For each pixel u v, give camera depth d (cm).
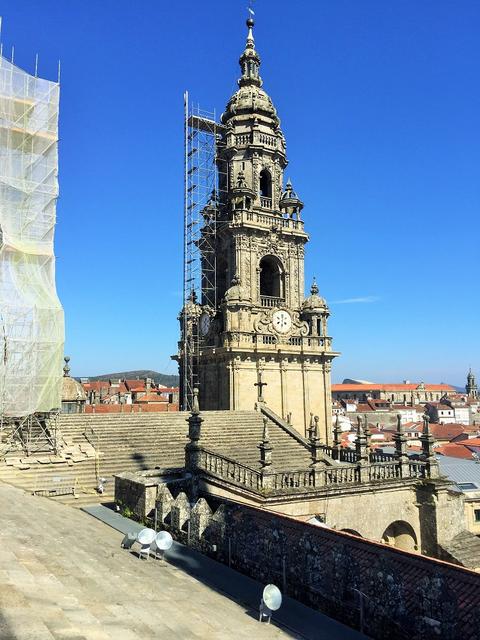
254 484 3319
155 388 15562
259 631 1205
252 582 1652
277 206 6575
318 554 1555
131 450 3775
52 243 4350
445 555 3747
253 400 5766
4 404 3697
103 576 1286
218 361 5944
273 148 6575
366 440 3825
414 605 1320
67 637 772
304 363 6072
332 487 3525
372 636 1362
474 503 5691
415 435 14562
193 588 1478
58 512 2308
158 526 2211
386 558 1427
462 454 9819
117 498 2550
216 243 6544
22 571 1109
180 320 6856
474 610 1284
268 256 6362
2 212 4069
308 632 1309
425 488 3906
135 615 1024
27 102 4269
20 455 3469
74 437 3834
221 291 6500
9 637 715
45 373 3906
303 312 6331
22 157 4206
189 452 2962
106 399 13650
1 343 3781
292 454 4444
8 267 3969
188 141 6869
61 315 4066
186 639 959
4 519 1770
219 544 1867
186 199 6912
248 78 6788
